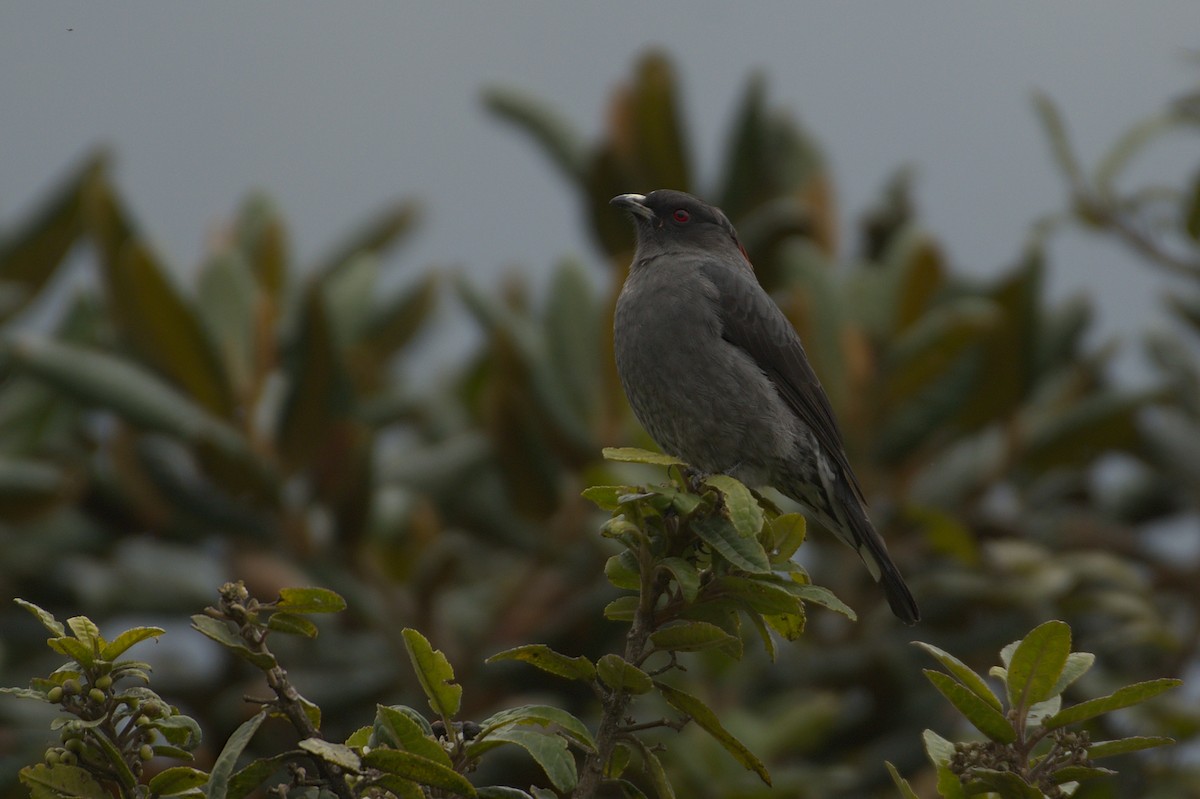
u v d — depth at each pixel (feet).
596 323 40.22
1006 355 39.86
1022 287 40.01
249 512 38.55
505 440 39.86
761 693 37.52
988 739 18.17
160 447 39.86
